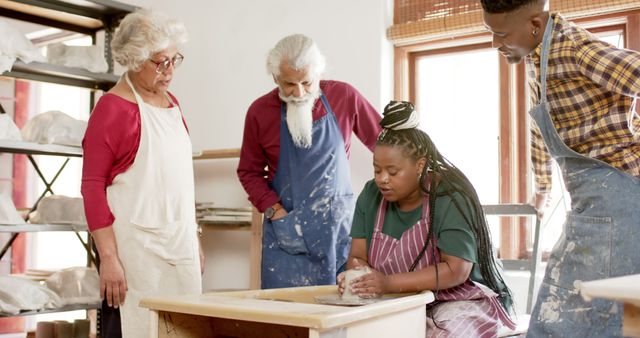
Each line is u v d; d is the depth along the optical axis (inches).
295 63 90.8
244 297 65.9
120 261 83.0
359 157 123.6
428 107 131.3
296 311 51.8
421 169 70.9
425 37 124.0
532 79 69.0
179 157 87.3
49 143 123.6
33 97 186.4
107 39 139.9
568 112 64.4
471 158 127.3
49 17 138.1
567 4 109.9
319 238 96.9
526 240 120.2
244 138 103.7
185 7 152.0
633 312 42.9
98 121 81.4
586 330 62.9
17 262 181.9
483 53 125.8
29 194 182.1
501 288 75.7
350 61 127.8
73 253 190.5
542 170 85.4
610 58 58.6
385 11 126.3
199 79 148.9
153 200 84.5
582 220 64.4
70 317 183.2
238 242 143.3
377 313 54.7
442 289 69.2
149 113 85.0
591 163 63.9
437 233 69.5
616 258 61.2
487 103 125.7
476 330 69.2
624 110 61.1
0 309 113.7
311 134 97.0
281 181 99.9
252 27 141.0
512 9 63.4
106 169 82.2
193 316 63.1
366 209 76.2
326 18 131.0
